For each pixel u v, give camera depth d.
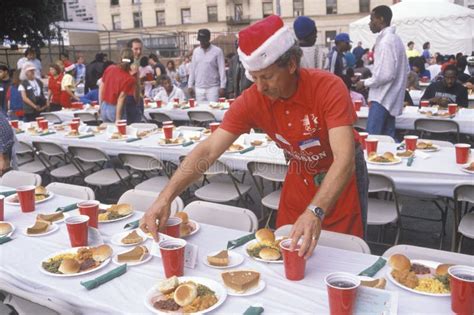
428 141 3.84
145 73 9.08
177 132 4.76
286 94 1.86
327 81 1.82
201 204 2.49
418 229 3.86
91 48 23.61
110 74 5.60
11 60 16.03
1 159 3.67
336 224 2.19
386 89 4.72
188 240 2.02
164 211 1.87
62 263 1.73
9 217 2.42
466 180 2.93
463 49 14.75
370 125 4.87
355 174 2.18
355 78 7.36
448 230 3.79
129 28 38.59
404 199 4.53
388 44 4.61
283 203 2.30
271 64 1.71
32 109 7.79
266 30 1.71
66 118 7.19
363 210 2.27
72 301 1.55
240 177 5.14
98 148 4.26
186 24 37.12
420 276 1.60
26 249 1.98
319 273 1.65
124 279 1.67
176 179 1.94
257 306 1.44
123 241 1.98
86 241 1.99
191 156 1.98
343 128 1.76
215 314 1.41
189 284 1.51
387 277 1.60
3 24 14.95
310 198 2.16
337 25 33.06
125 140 4.58
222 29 36.12
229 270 1.71
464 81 8.57
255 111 1.97
